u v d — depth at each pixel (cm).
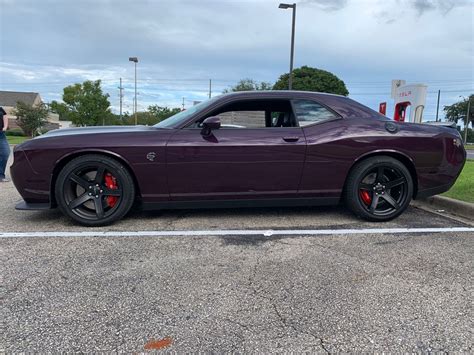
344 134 401
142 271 281
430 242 349
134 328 208
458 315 223
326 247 335
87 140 377
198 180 388
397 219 429
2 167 677
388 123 416
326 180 404
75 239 351
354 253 320
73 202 386
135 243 341
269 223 407
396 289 255
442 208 481
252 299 241
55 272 279
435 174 420
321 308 230
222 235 366
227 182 391
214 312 225
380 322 215
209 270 284
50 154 374
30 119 4125
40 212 450
